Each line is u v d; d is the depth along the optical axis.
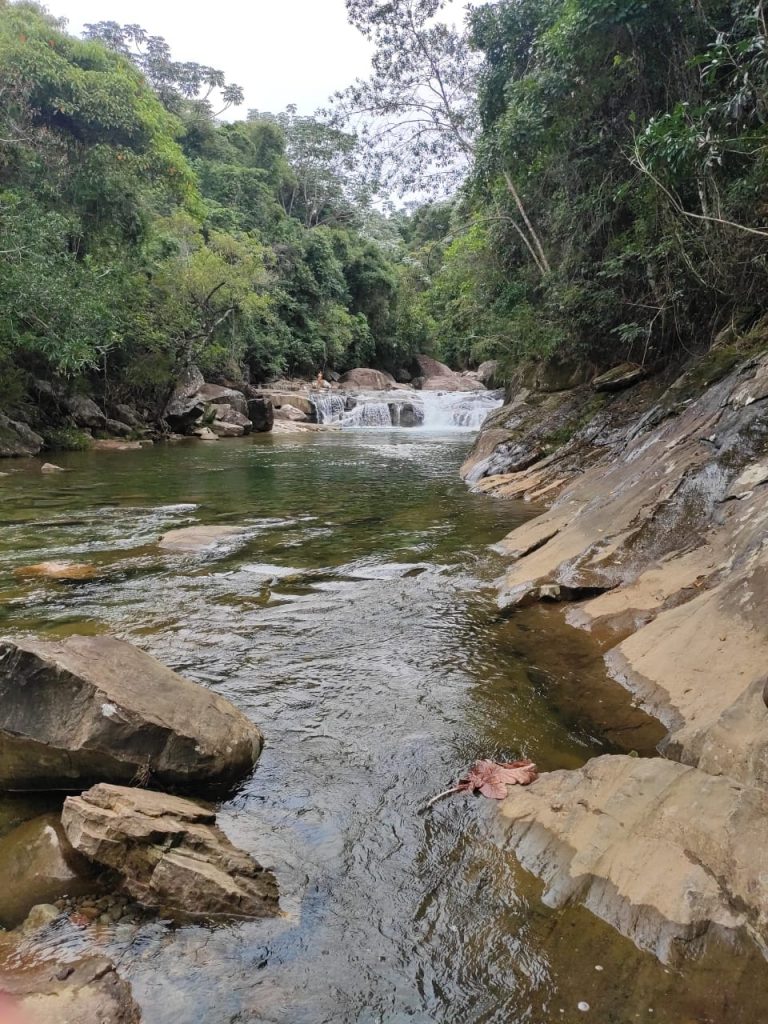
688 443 7.03
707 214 9.33
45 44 19.62
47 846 2.70
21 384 18.69
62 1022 1.93
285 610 5.68
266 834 2.91
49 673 3.20
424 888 2.57
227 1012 2.04
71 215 19.95
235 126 47.72
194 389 26.45
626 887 2.40
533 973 2.16
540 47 11.62
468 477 13.67
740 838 2.43
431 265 30.67
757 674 3.56
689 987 2.05
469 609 5.69
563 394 14.70
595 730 3.73
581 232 12.95
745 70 7.10
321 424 31.67
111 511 10.11
